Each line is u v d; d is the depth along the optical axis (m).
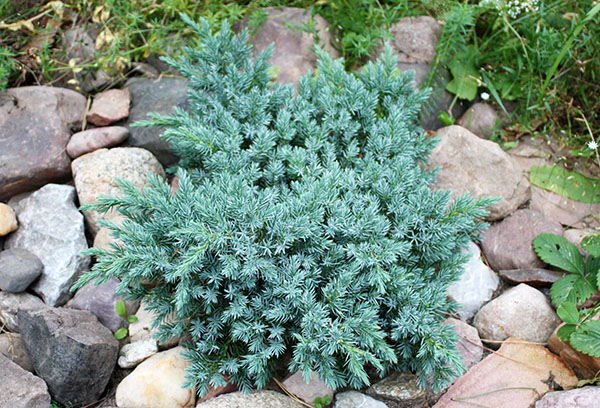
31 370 0.81
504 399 0.78
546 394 0.78
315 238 0.75
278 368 0.81
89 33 1.04
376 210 0.78
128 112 0.98
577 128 1.00
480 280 0.88
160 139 0.95
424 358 0.75
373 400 0.78
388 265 0.77
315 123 0.84
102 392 0.80
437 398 0.79
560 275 0.87
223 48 0.89
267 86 0.90
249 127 0.85
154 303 0.79
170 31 1.05
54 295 0.86
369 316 0.72
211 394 0.78
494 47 1.04
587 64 0.98
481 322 0.85
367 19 1.02
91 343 0.77
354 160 0.83
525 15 1.00
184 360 0.80
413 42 1.02
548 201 0.94
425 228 0.79
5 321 0.84
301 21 0.99
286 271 0.75
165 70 1.03
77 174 0.92
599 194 0.94
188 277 0.74
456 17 0.96
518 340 0.83
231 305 0.74
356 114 0.87
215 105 0.86
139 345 0.82
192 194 0.77
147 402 0.78
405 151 0.85
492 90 0.98
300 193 0.78
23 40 1.02
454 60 1.01
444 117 0.99
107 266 0.74
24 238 0.90
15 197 0.94
